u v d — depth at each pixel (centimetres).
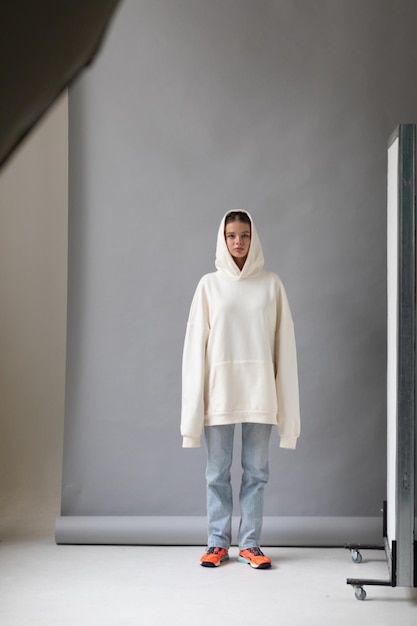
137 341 487
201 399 417
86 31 21
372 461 485
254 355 417
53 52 20
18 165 674
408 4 482
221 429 423
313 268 486
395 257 386
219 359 417
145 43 484
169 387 488
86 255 486
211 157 485
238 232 419
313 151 486
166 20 484
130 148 485
